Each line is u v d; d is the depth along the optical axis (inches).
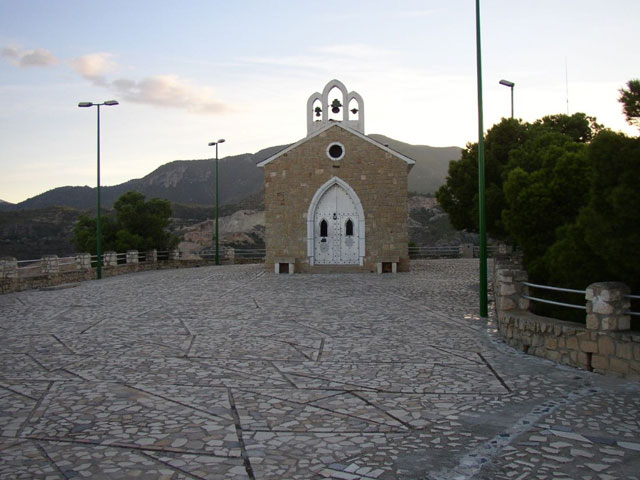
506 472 209.6
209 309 671.1
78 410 290.4
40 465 220.1
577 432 249.4
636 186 329.4
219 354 427.8
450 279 1033.5
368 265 1210.0
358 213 1216.8
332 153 1228.5
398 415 279.1
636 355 326.3
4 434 255.4
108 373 370.9
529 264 547.5
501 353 420.5
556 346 388.2
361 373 366.6
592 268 409.1
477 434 250.7
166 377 359.6
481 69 585.6
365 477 207.2
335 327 540.7
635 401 292.0
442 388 328.2
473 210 881.5
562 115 1043.9
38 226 3117.6
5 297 840.9
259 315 620.1
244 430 259.1
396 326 543.2
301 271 1220.5
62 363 401.7
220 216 4060.0
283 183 1230.9
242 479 206.4
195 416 279.6
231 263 1739.7
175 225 3814.0
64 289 941.2
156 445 240.5
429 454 228.4
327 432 255.8
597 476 204.7
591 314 356.5
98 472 213.2
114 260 1306.6
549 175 557.6
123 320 596.4
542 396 306.2
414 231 3326.8
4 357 424.2
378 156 1214.9
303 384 340.8
